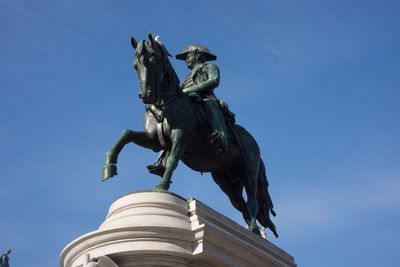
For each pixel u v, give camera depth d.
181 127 6.04
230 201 7.17
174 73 6.23
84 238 5.23
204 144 6.37
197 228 5.20
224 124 6.40
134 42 6.04
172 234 5.15
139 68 5.84
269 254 6.02
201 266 5.17
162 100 6.05
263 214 7.15
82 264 5.03
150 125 6.13
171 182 5.84
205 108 6.40
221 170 6.87
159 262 5.06
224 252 5.38
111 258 5.08
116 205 5.55
